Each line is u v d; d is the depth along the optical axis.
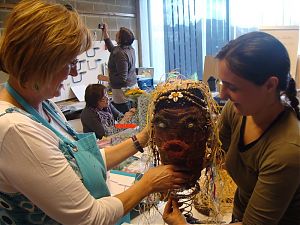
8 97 0.86
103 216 0.84
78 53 0.82
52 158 0.78
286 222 0.89
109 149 1.17
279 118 0.84
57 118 1.06
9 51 0.77
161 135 0.89
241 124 0.92
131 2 5.08
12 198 0.81
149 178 0.93
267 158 0.81
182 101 0.88
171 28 4.85
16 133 0.74
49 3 0.80
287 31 2.26
